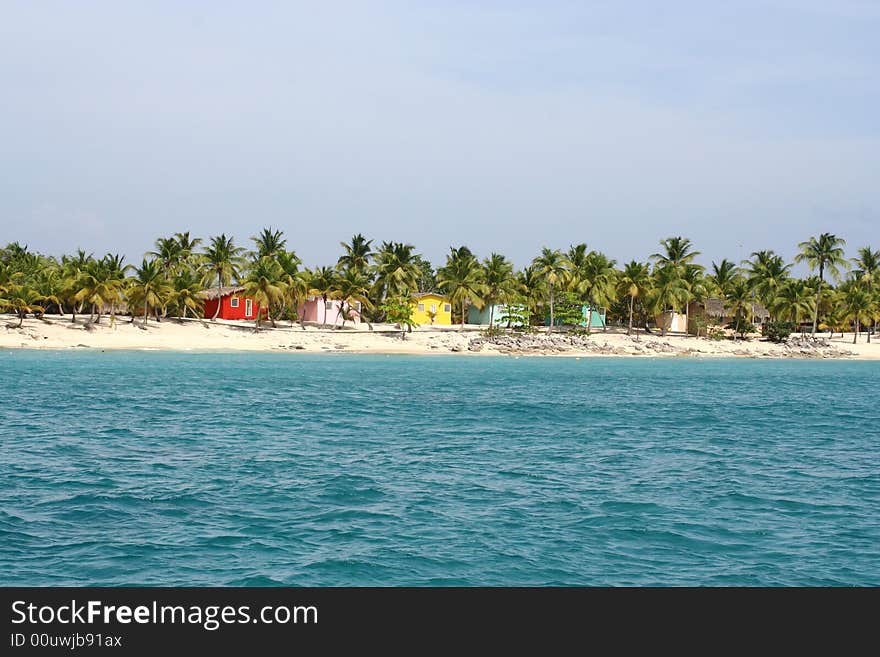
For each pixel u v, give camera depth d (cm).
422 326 13688
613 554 2242
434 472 3303
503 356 11906
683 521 2578
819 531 2489
